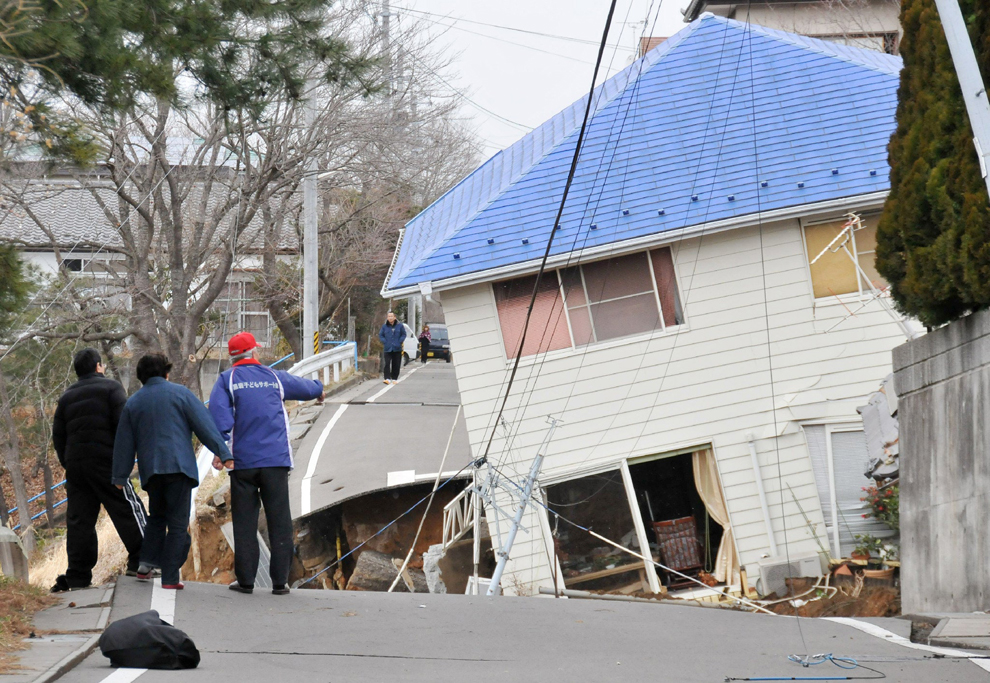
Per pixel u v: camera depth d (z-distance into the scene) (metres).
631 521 30.50
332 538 33.44
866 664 11.46
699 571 30.08
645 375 30.81
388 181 55.88
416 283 30.78
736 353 30.70
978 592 14.84
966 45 13.15
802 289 30.75
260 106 20.61
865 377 30.31
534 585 29.89
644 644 13.48
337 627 13.95
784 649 12.99
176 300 47.72
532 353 31.20
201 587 16.09
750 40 36.06
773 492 29.95
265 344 74.62
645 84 35.84
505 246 31.31
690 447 30.47
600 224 31.20
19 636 12.27
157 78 17.44
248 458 15.91
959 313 16.31
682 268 30.98
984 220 14.54
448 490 33.50
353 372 60.56
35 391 50.81
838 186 30.38
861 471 29.81
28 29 14.88
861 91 33.78
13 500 61.41
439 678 10.74
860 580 26.06
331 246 65.62
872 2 49.50
